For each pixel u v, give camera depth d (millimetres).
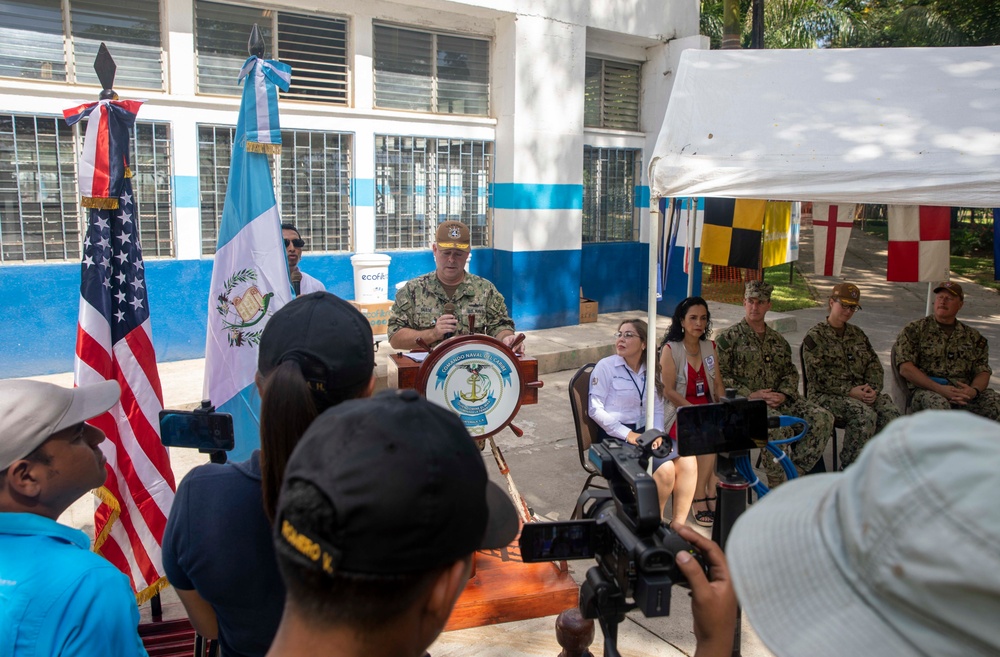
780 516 938
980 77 4035
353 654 849
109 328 3084
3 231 6527
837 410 4852
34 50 6508
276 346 1581
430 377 3268
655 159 3812
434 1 7988
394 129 8305
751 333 4770
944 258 5934
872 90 4055
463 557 900
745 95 4145
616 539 1364
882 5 19984
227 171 7465
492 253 9250
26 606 1376
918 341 5258
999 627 671
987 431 716
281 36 7637
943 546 678
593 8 9047
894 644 729
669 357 4297
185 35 7059
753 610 864
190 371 6977
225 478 1565
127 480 3078
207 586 1526
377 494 824
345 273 8227
